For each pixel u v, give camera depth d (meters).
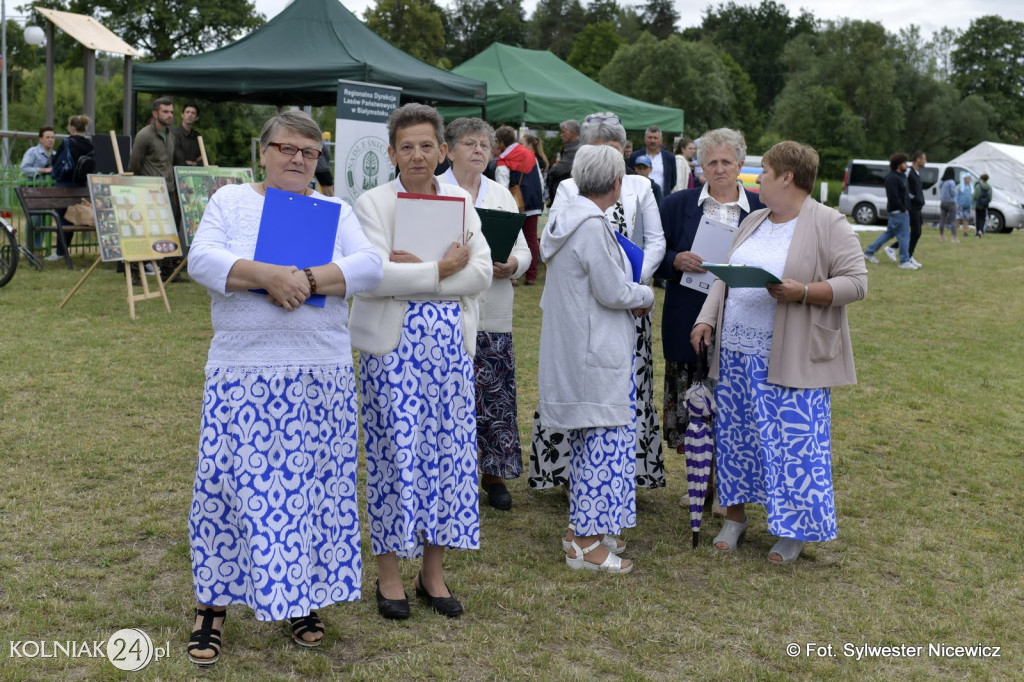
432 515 3.26
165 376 6.31
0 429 5.06
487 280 3.33
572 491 3.90
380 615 3.36
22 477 4.43
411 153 3.28
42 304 8.60
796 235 3.90
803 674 3.11
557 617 3.40
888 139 62.47
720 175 4.30
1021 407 6.76
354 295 3.11
